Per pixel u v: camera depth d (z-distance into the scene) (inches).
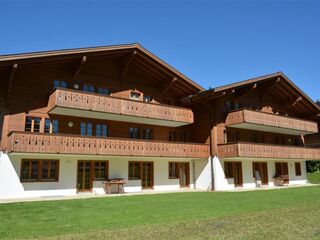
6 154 654.5
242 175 992.2
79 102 703.7
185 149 878.4
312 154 1177.4
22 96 697.0
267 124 983.6
